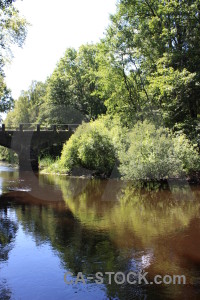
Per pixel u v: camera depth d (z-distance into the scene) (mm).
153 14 20438
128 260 5703
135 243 6586
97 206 10289
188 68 18344
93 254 5973
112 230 7500
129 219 8555
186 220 8484
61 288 4707
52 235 7062
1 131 22703
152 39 20125
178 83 16891
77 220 8406
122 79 23344
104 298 4422
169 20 18938
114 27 22234
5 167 25797
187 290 4645
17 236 6980
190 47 18141
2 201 10992
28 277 5039
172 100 18125
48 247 6309
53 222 8172
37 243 6535
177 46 18719
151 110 18906
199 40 18125
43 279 4973
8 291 4617
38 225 7875
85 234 7160
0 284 4824
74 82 34719
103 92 24922
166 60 18109
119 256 5871
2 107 38000
